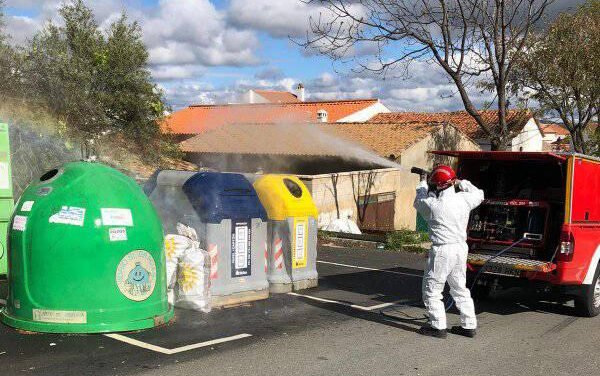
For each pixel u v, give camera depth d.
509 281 7.96
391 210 23.22
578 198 7.77
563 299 9.41
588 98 21.78
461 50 18.61
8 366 5.14
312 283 9.30
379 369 5.58
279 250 8.73
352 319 7.45
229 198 7.78
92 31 17.81
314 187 18.97
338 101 40.50
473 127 34.16
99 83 17.62
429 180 6.94
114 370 5.18
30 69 14.78
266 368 5.47
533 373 5.69
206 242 7.57
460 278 6.79
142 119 18.97
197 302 7.23
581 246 7.80
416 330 7.07
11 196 8.15
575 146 23.00
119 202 6.26
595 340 7.00
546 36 21.14
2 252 8.05
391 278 10.73
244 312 7.48
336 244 15.75
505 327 7.46
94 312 6.04
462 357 6.08
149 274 6.39
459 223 6.68
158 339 6.11
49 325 5.97
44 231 5.99
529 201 8.20
